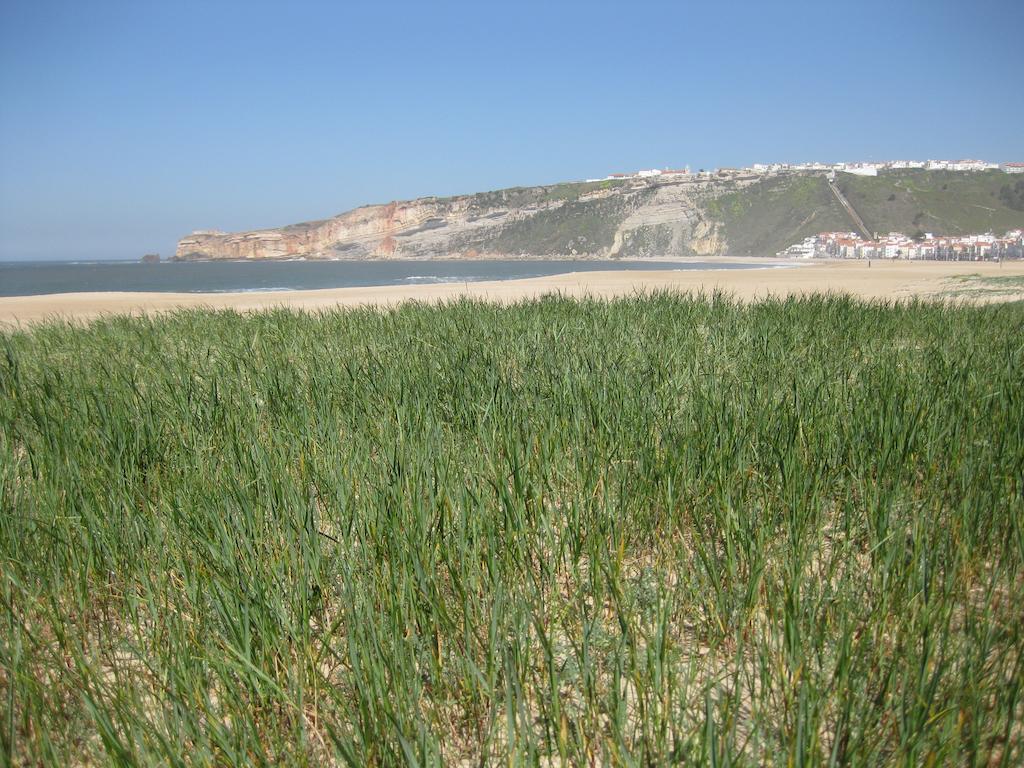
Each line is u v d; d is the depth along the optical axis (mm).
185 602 2479
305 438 3756
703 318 9062
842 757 1670
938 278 26688
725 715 1758
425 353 6238
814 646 2090
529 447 3424
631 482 3180
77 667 2086
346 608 2172
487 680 2018
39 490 3197
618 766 1706
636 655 2207
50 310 19641
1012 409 3670
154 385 5414
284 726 1989
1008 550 2551
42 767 1857
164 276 87750
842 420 3822
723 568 2631
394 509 2666
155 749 1769
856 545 2955
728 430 3527
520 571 2557
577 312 9938
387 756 1687
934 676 1781
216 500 2932
